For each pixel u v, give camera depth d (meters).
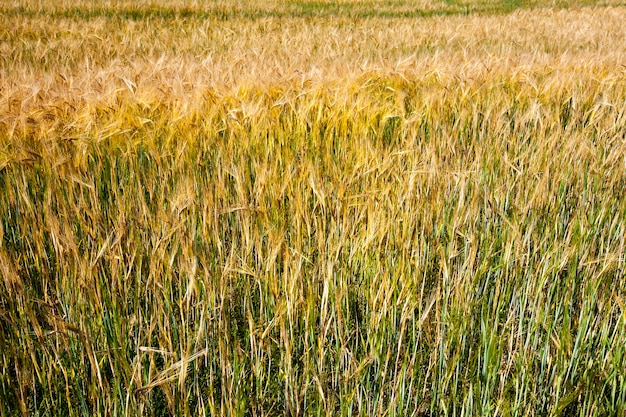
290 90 3.84
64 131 2.62
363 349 2.18
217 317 2.00
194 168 2.81
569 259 2.22
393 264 2.18
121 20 10.57
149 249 2.21
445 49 8.29
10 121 2.72
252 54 6.94
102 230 2.13
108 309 2.01
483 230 2.61
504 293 2.29
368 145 2.66
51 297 2.09
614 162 2.74
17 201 2.54
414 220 2.38
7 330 1.99
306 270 2.16
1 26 9.26
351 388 1.92
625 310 1.87
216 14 12.56
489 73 4.63
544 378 2.08
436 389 1.98
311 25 10.41
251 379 1.86
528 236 2.26
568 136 3.13
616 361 1.86
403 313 1.86
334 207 2.38
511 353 1.99
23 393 1.71
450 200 2.68
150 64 4.74
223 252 2.30
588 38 9.55
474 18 12.21
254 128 3.12
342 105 3.49
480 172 2.78
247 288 1.95
